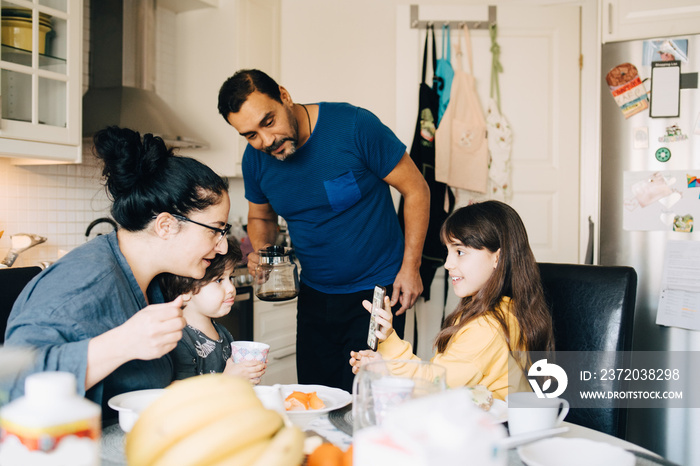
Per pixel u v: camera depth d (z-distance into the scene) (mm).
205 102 2721
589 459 714
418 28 2924
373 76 3303
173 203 1017
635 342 2379
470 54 2916
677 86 2348
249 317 2572
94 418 525
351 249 1866
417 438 478
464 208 1458
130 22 2426
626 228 2412
